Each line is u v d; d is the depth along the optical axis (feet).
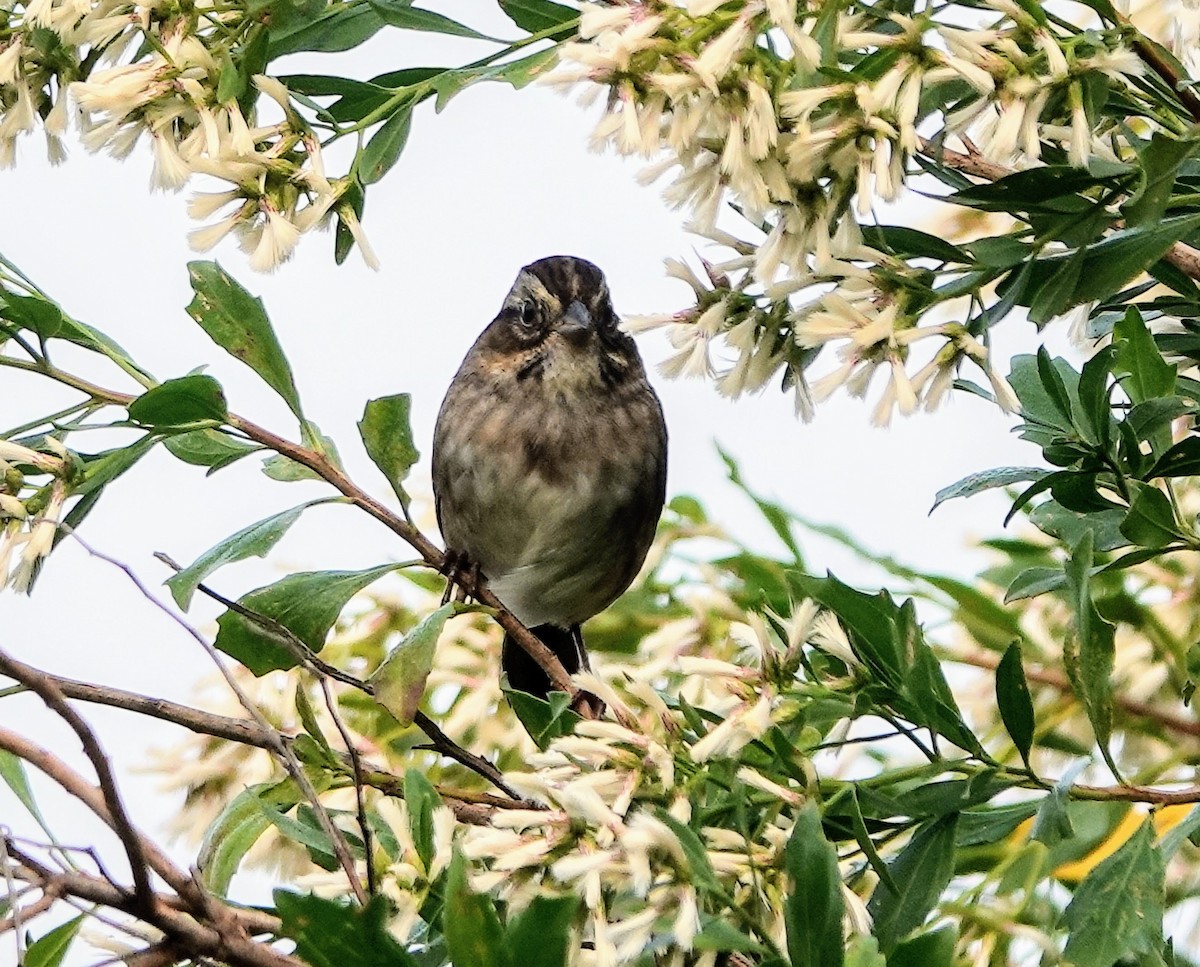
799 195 17.49
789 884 15.44
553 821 15.81
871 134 16.92
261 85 20.02
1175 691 25.05
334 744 25.63
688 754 17.43
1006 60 17.03
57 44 20.99
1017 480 21.04
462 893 14.24
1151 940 16.88
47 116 21.40
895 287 18.04
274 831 24.06
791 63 17.15
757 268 17.79
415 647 19.43
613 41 16.78
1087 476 19.33
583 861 15.26
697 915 15.57
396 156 20.54
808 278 18.49
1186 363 22.40
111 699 19.38
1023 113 17.01
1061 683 25.41
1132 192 18.04
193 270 21.68
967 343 17.88
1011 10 17.11
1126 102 19.71
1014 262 18.16
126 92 19.36
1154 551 20.36
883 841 19.11
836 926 15.10
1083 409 19.17
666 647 25.44
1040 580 20.99
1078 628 18.01
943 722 18.30
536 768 18.66
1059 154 19.13
